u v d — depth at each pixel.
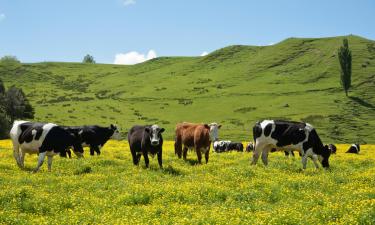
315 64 190.38
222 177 17.44
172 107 149.25
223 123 124.44
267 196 13.97
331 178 17.19
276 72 188.88
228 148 40.31
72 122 124.75
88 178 17.72
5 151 28.48
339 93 153.00
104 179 17.73
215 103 150.50
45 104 152.50
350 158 28.42
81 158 23.38
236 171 18.39
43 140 20.33
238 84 178.25
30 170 20.73
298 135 21.45
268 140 21.95
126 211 11.88
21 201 13.23
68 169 20.48
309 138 21.48
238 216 11.09
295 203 12.57
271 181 16.11
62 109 142.75
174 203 13.01
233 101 151.25
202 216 10.96
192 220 10.60
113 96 173.50
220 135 100.69
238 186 15.52
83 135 28.33
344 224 10.26
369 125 120.81
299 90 159.25
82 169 20.06
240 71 199.38
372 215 10.83
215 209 11.86
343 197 13.26
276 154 31.19
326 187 15.35
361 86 158.00
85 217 11.31
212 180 16.86
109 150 32.78
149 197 13.77
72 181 16.80
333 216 10.97
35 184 16.61
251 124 121.38
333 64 183.25
